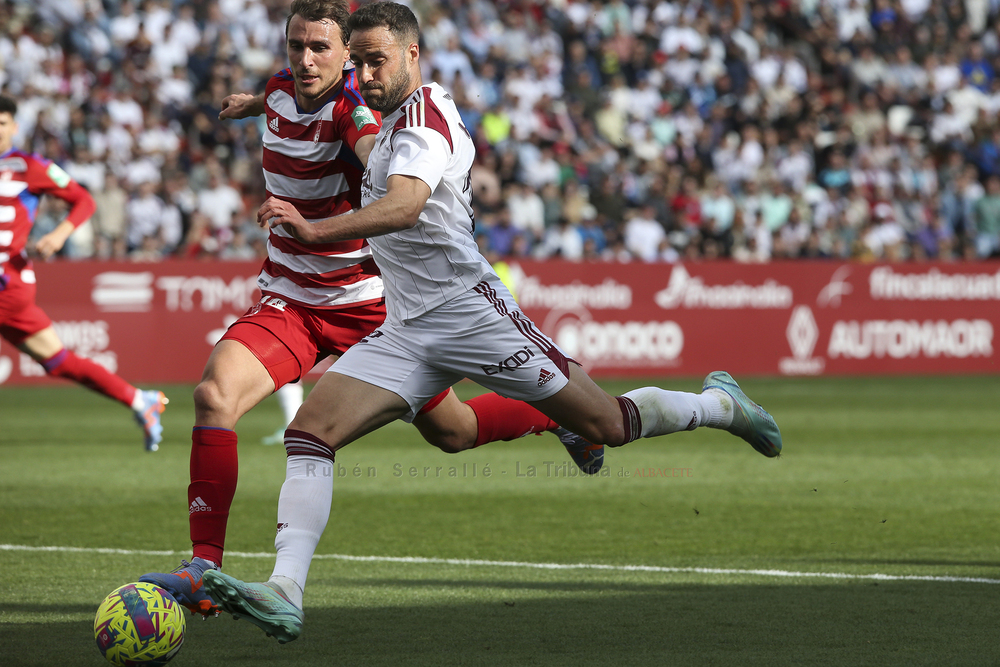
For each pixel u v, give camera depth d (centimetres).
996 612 1578
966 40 8725
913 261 6397
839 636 1444
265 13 7344
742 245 6750
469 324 1466
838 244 6938
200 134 6575
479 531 2238
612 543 2116
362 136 1622
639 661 1327
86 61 7069
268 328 1697
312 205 1733
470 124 7025
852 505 2550
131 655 1271
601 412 1540
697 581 1788
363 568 1886
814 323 6256
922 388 5678
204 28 7269
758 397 5238
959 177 7538
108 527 2259
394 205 1359
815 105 7781
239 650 1389
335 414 1456
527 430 1838
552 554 2011
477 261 1473
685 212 6844
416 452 3506
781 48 8594
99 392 2966
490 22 7931
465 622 1520
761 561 1950
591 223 6619
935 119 8050
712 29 8362
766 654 1359
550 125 7275
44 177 2952
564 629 1482
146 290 5453
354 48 1453
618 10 8131
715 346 6128
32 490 2736
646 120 7581
